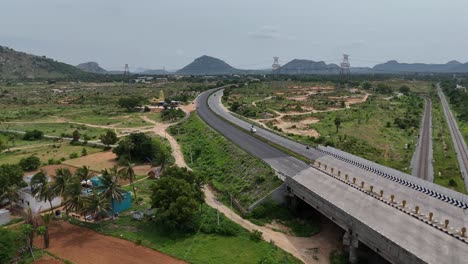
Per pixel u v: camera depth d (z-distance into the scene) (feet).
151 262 222.69
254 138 469.98
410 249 181.57
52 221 279.90
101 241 248.93
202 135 532.73
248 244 242.78
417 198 246.68
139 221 277.64
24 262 223.10
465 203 239.30
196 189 289.94
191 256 228.22
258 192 308.60
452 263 169.99
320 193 258.16
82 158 458.91
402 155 435.53
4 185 298.97
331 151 387.96
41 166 422.41
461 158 434.71
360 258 224.94
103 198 271.69
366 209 230.07
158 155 415.23
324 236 260.62
